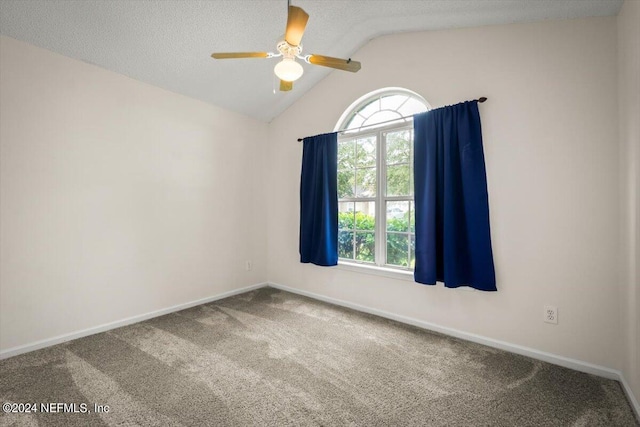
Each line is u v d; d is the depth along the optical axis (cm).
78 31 213
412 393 169
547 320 205
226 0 211
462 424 145
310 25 257
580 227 194
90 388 171
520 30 215
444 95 249
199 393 168
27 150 215
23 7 189
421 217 251
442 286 250
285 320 279
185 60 262
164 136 297
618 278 182
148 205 285
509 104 218
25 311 215
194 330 255
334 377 184
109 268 258
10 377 182
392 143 294
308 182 341
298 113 366
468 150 227
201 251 329
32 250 218
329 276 334
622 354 178
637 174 155
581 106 193
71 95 236
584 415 151
